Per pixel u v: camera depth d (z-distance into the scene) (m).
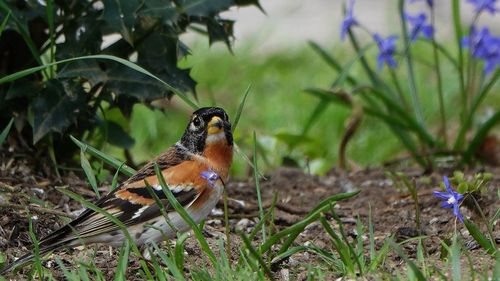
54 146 11.53
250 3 11.41
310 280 8.22
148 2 10.34
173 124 16.19
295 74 18.31
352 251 8.42
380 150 15.68
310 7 22.28
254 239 10.30
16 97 11.12
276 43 20.09
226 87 17.80
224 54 18.48
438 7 21.45
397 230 10.43
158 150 15.70
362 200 11.98
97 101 11.20
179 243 8.45
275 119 16.53
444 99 17.17
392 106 13.52
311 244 9.61
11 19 10.53
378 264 8.77
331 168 14.31
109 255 9.52
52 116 10.63
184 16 10.92
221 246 8.65
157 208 8.79
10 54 11.37
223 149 9.20
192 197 8.94
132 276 8.96
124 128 13.06
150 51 10.99
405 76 18.02
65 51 10.65
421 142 13.76
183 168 9.02
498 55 13.48
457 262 8.02
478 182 9.62
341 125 16.22
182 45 11.25
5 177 10.76
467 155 13.38
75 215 10.02
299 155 15.27
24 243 9.61
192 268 8.59
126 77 10.88
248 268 8.48
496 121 13.01
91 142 11.97
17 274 8.83
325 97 13.66
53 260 9.26
